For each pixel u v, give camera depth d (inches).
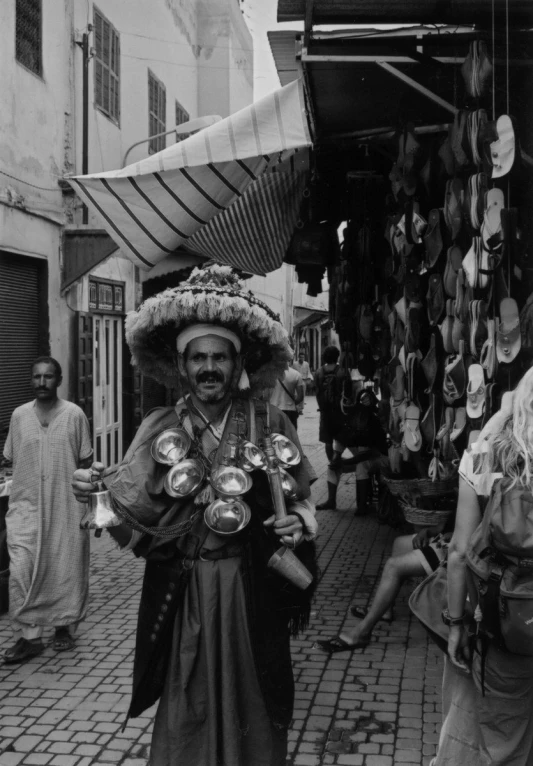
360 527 307.9
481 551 86.0
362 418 299.1
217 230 250.7
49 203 341.1
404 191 184.5
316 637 185.2
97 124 410.9
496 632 85.4
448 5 155.2
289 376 350.9
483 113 141.9
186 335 106.6
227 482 100.0
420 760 127.9
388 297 237.3
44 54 337.1
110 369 425.1
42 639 186.9
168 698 99.0
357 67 181.5
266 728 99.2
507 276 152.7
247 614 98.7
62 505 175.8
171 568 99.9
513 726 93.0
